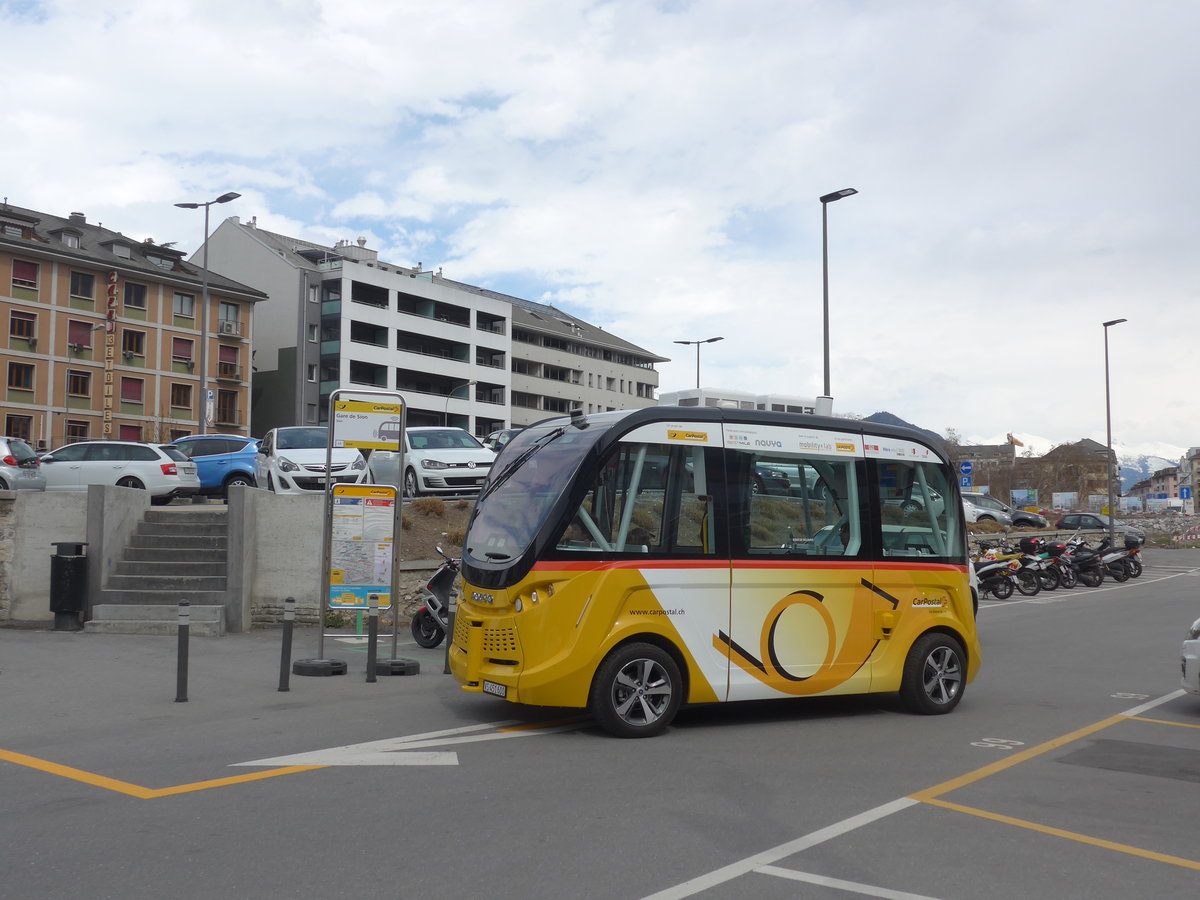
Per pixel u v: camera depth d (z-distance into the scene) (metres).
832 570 9.24
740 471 9.01
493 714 9.11
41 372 57.41
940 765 7.35
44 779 6.63
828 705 10.07
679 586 8.55
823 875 4.91
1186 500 108.69
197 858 5.05
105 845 5.25
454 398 81.38
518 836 5.46
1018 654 14.16
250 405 68.12
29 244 56.59
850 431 9.66
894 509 9.73
